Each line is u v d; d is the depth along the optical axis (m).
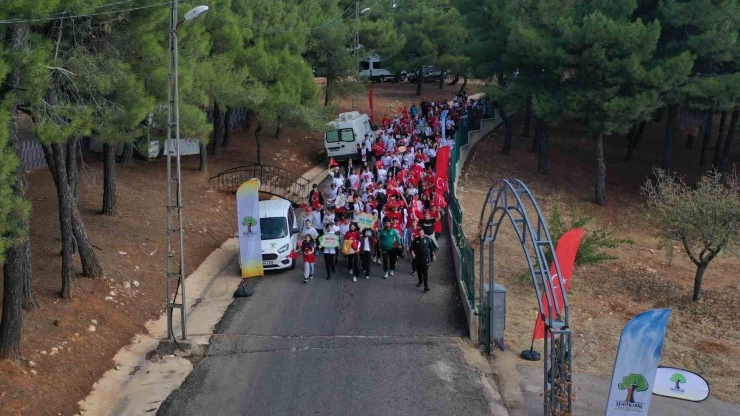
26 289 16.69
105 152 24.48
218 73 27.56
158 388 15.20
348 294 21.20
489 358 16.94
